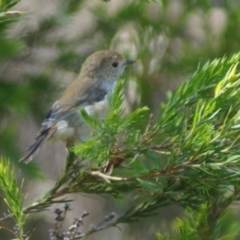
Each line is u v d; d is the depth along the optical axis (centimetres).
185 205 663
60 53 1407
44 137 1011
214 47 1443
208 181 598
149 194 689
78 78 1182
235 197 664
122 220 670
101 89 1164
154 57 1440
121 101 589
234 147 580
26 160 981
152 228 1360
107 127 575
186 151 577
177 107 599
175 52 1454
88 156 590
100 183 666
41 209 670
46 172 1622
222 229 726
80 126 1034
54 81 1402
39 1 1438
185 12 1475
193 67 1417
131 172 777
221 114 611
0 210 1364
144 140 596
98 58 1202
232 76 580
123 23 1460
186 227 640
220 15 1512
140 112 573
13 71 1377
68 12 1409
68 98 1102
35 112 1384
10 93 1280
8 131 1312
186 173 597
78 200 1664
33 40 1396
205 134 569
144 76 1419
